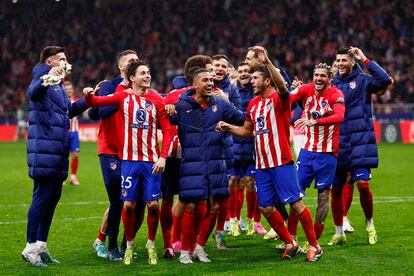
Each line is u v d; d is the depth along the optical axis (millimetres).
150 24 68438
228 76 16109
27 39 68062
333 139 13594
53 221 17375
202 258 12703
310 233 12523
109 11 69375
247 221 16094
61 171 12578
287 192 12484
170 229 13203
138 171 12375
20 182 26828
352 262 12273
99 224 16906
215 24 67562
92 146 48812
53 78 11703
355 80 14469
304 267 11930
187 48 65938
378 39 61281
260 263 12398
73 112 13055
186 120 12484
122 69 13188
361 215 17906
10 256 13211
